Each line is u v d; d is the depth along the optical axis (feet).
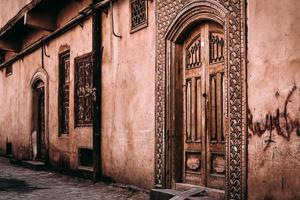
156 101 26.23
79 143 36.19
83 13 34.58
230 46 20.57
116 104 30.86
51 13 42.63
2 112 62.08
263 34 18.84
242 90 19.74
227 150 20.52
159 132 25.81
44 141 46.73
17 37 53.72
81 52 36.29
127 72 29.66
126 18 30.01
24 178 36.88
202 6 22.70
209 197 21.93
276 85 18.12
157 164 25.86
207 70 23.50
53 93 42.42
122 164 29.81
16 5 53.26
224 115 22.11
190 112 24.85
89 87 34.91
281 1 18.03
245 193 19.34
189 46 25.13
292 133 17.30
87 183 33.01
